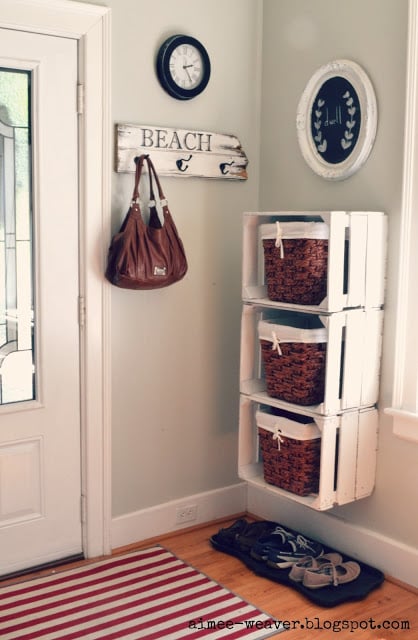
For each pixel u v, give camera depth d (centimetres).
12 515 285
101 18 279
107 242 290
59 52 273
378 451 292
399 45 272
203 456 335
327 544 313
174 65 299
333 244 265
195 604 268
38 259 277
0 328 274
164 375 317
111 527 308
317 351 277
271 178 329
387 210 281
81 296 288
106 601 268
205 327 328
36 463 288
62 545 297
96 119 282
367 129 282
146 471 317
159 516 322
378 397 290
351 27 289
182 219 313
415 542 280
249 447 316
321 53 301
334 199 301
